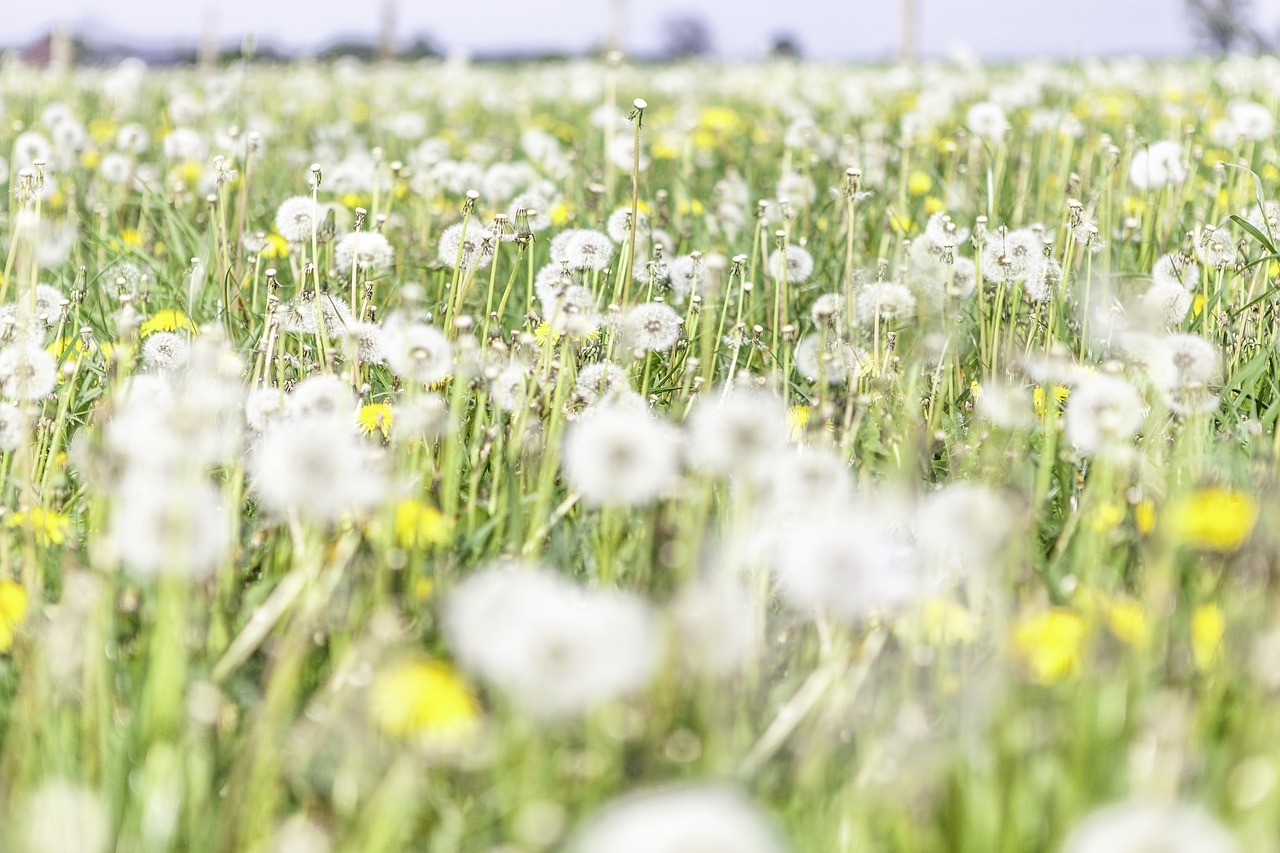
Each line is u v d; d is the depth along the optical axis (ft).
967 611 5.80
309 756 4.70
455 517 6.93
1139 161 12.38
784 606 6.07
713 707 4.75
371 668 4.69
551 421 7.26
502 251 12.25
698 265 9.62
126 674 5.43
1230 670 4.83
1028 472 7.11
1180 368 7.30
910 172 16.14
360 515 5.95
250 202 15.03
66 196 14.42
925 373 9.09
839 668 5.06
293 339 9.55
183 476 5.11
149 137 21.36
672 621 4.76
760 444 5.33
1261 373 8.57
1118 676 4.84
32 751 4.78
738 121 23.44
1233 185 13.78
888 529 6.47
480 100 30.27
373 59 61.93
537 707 4.33
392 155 20.42
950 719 4.79
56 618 5.22
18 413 6.77
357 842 4.35
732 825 3.68
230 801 4.47
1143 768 4.26
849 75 38.47
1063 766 4.60
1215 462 6.75
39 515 6.57
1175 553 5.86
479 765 4.60
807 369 8.70
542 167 17.66
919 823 4.31
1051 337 8.95
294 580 5.29
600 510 6.80
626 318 8.50
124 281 11.03
